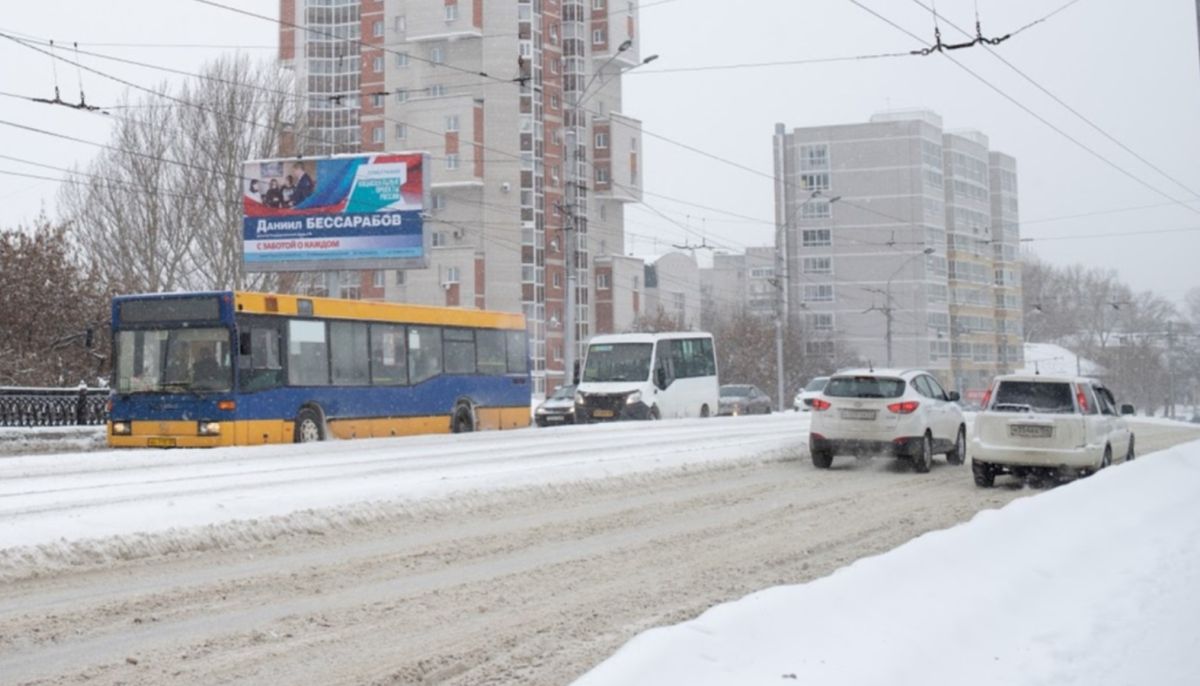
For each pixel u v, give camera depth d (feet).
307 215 142.51
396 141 264.72
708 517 49.90
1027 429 62.44
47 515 41.83
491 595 32.76
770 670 20.81
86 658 25.44
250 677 24.08
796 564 38.27
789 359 266.57
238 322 77.36
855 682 20.52
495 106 259.80
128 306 79.00
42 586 33.37
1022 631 26.07
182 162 183.42
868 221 337.93
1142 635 25.53
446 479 54.39
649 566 37.68
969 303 355.97
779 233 200.34
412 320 94.38
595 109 286.25
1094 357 399.03
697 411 129.39
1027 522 37.19
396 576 35.55
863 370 73.77
